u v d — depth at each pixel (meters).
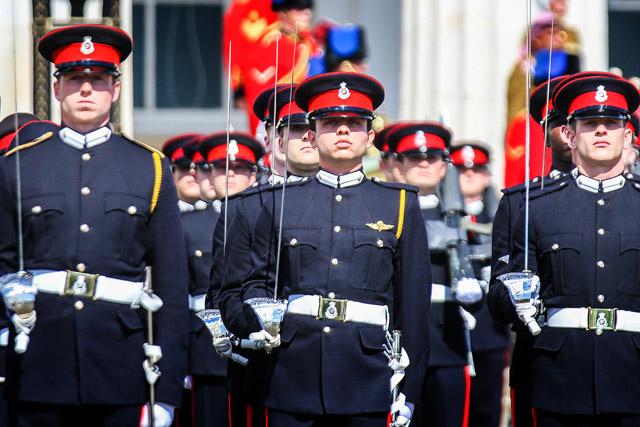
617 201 31.39
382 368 30.52
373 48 59.88
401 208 30.92
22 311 28.09
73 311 28.83
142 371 29.20
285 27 47.06
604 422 31.09
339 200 30.89
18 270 29.14
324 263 30.55
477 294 37.03
